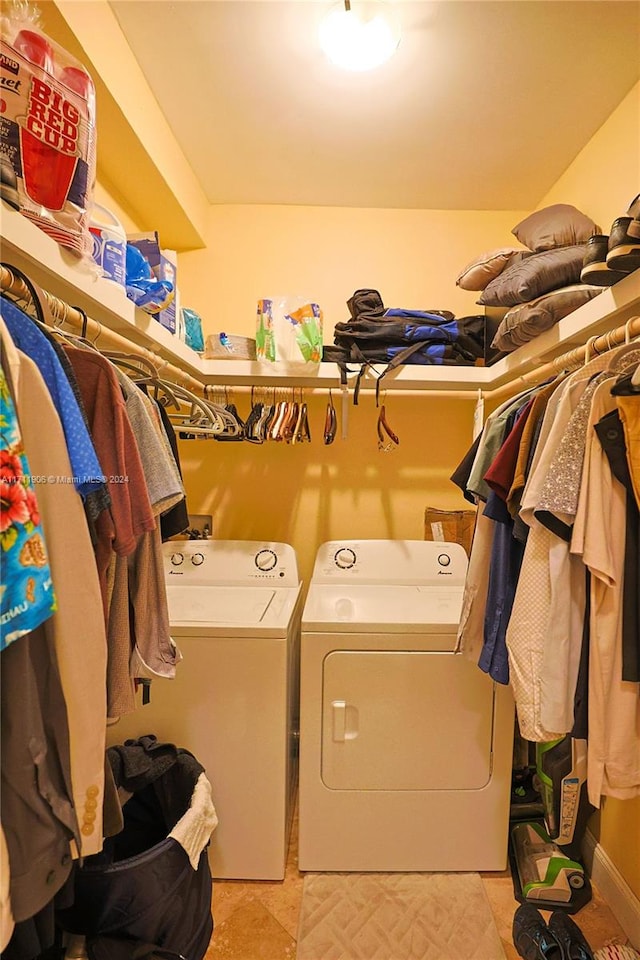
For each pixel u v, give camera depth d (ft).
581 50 4.22
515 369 5.09
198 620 4.65
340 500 7.01
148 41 4.25
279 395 6.74
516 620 3.30
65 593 1.95
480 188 6.34
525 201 6.62
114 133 4.47
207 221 6.81
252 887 4.61
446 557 6.00
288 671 4.74
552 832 4.70
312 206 6.84
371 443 6.98
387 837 4.74
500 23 3.97
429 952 4.04
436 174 6.06
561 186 6.04
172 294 4.56
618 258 2.91
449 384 5.88
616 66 4.39
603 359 3.15
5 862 1.70
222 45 4.26
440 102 4.86
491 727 4.68
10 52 2.36
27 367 1.88
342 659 4.62
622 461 2.82
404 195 6.53
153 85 4.72
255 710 4.51
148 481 2.70
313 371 5.56
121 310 3.45
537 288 4.19
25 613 1.64
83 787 2.03
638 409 2.77
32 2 3.24
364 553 6.03
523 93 4.72
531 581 3.22
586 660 3.04
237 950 4.05
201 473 7.02
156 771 4.26
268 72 4.53
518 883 4.66
